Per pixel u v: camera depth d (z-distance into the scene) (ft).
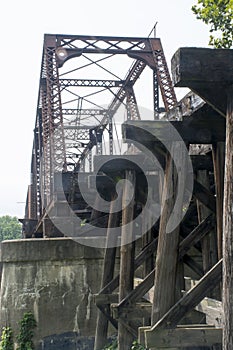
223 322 15.26
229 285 15.10
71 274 44.93
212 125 23.67
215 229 30.32
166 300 22.49
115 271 44.34
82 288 44.78
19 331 43.93
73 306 44.45
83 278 44.93
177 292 30.94
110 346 36.58
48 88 71.82
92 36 76.48
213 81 16.07
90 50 75.36
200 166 29.81
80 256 45.16
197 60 15.99
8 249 45.47
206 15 41.42
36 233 80.02
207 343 20.99
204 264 30.76
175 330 20.90
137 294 29.78
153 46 76.84
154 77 75.56
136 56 75.31
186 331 21.01
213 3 40.78
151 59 75.46
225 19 41.42
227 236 15.42
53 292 44.52
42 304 44.32
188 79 15.96
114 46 76.69
